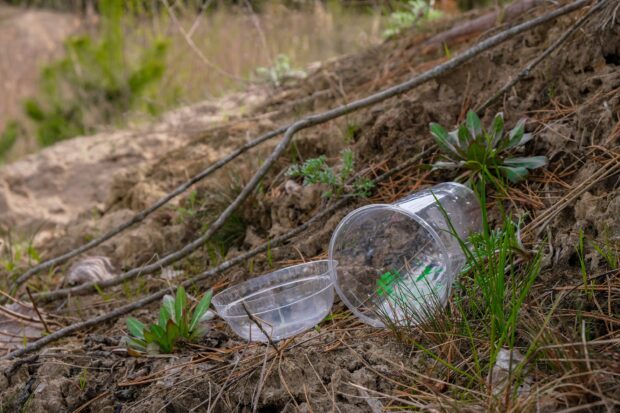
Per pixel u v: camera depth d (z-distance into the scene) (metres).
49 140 1.97
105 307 0.87
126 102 1.91
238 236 0.92
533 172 0.80
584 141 0.78
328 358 0.64
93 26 2.35
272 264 0.82
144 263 0.95
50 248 1.12
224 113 1.42
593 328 0.60
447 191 0.73
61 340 0.79
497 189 0.79
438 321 0.63
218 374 0.65
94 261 0.96
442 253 0.64
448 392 0.58
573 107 0.82
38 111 1.97
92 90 1.93
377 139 0.92
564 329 0.60
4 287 0.97
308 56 1.82
